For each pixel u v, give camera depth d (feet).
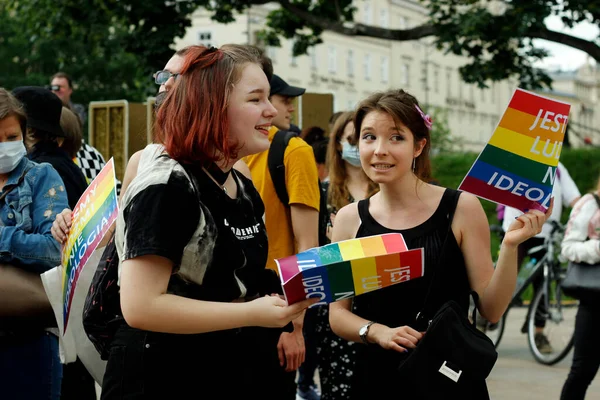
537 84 54.95
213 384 9.27
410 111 11.63
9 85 135.23
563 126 10.43
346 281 8.97
